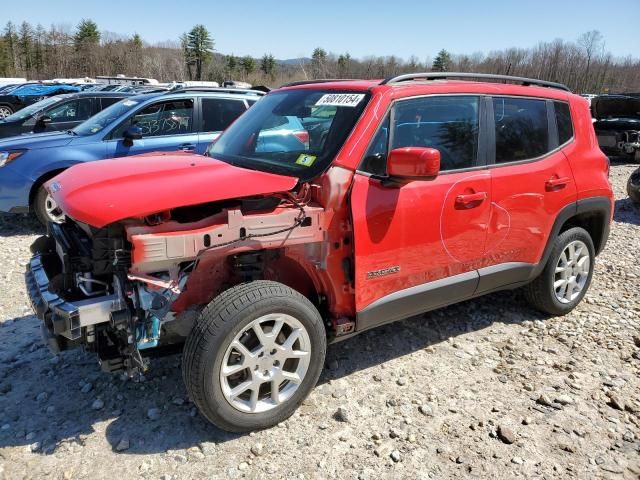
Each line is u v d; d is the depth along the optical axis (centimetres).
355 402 337
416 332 432
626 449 301
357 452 293
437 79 391
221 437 302
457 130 367
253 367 294
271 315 290
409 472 280
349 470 280
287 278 346
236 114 802
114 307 274
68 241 315
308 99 378
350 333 336
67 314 264
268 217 293
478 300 497
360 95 345
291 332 308
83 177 306
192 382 277
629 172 1310
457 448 298
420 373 373
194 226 280
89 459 283
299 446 297
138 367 287
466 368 381
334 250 318
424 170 292
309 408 330
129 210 266
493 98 390
